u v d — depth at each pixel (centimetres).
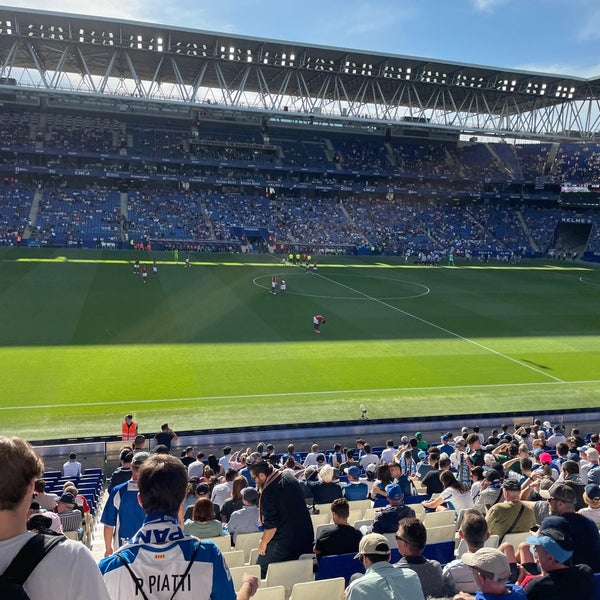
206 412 2783
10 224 8069
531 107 10106
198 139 9738
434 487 1455
